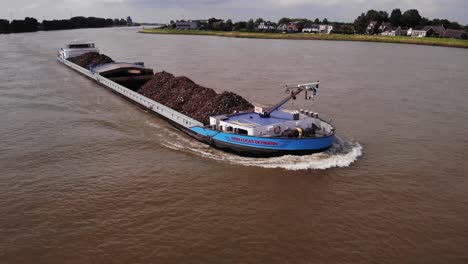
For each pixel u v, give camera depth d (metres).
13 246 16.12
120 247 16.05
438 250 15.91
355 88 50.75
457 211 19.03
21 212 18.78
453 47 126.94
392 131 32.03
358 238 16.72
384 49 113.94
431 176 23.09
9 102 40.59
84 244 16.25
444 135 31.11
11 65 71.31
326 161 25.05
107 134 30.77
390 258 15.38
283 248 16.02
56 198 20.17
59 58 78.38
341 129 32.28
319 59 84.56
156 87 41.06
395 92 48.41
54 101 41.62
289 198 20.30
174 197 20.30
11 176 22.75
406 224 17.81
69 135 30.27
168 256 15.48
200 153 27.09
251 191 21.06
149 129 32.53
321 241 16.50
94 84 52.75
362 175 23.17
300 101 43.06
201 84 52.31
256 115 29.19
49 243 16.33
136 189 21.19
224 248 15.99
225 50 106.25
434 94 47.47
